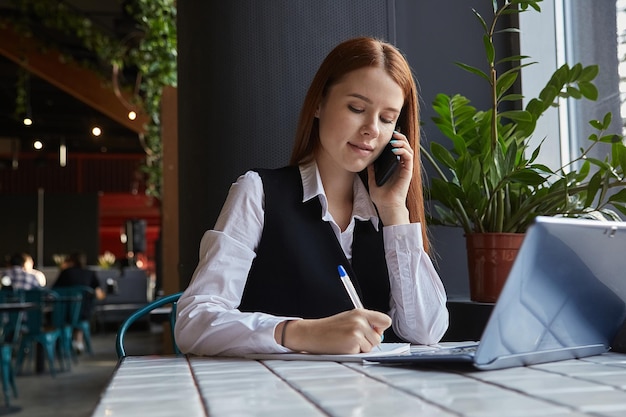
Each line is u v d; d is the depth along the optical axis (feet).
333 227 5.65
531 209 6.89
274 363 3.99
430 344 5.44
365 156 5.38
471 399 2.63
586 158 7.05
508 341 3.39
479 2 8.88
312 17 8.16
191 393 2.95
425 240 5.89
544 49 8.86
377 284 5.65
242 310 5.49
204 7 8.14
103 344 37.83
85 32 29.32
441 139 8.70
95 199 65.98
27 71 38.63
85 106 61.67
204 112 8.11
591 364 3.62
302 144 5.80
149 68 23.48
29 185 77.10
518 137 7.43
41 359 26.13
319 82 5.53
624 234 3.56
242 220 5.47
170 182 17.56
